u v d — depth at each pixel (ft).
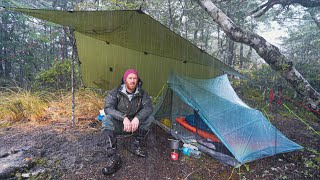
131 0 22.43
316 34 36.19
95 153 8.73
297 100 21.30
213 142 9.12
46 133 10.59
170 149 9.49
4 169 7.18
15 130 10.96
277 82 25.07
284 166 8.65
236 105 10.46
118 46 12.94
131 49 12.65
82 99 15.84
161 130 11.46
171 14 30.12
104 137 10.34
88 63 13.53
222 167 8.29
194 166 8.27
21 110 13.08
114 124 8.14
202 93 10.66
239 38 18.28
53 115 13.28
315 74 26.45
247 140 8.73
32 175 7.16
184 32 32.78
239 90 24.43
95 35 10.21
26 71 31.09
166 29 8.34
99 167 7.81
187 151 9.02
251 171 8.12
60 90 18.29
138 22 8.16
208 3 19.01
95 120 12.62
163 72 13.93
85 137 10.28
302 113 18.60
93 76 14.25
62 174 7.35
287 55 38.24
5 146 9.00
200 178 7.52
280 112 18.62
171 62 13.50
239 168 8.10
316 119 17.38
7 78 32.48
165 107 11.44
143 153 8.60
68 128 11.39
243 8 33.47
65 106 14.65
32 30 39.32
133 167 7.91
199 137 9.62
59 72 20.47
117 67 14.03
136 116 7.93
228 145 8.25
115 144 7.90
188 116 10.62
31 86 20.04
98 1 20.36
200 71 14.51
